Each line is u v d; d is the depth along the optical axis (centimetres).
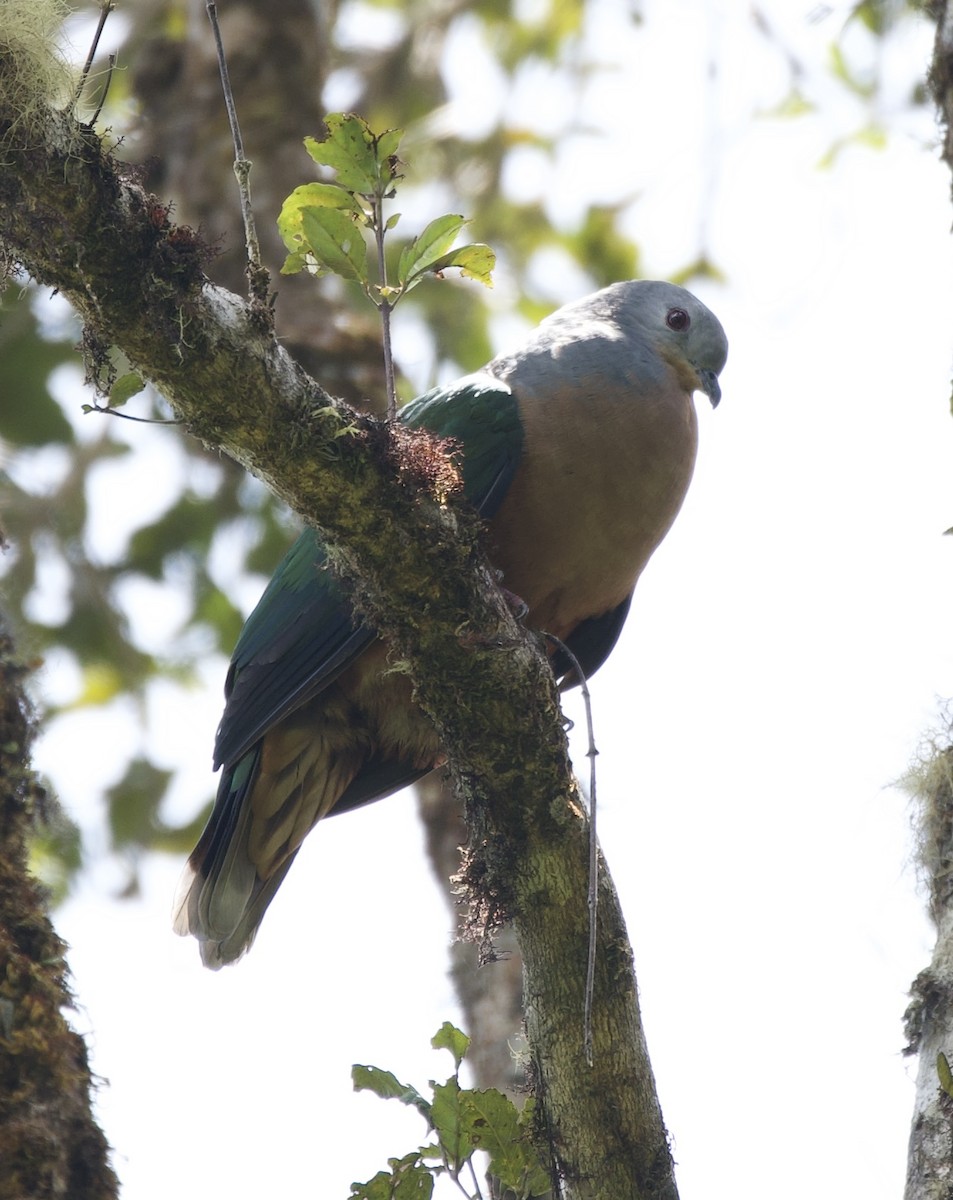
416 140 1573
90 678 1468
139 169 625
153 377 635
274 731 945
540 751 715
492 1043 1060
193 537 1481
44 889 630
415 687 720
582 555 940
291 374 645
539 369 955
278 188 1389
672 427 966
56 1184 550
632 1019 713
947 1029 660
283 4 1442
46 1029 577
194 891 962
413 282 693
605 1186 705
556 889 718
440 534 683
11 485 1466
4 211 588
